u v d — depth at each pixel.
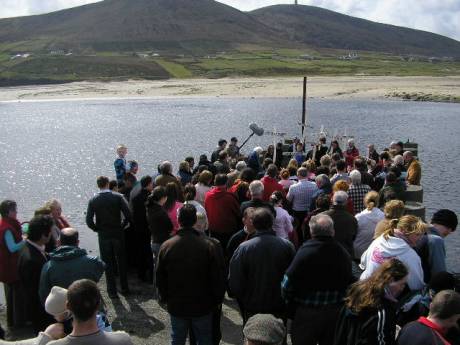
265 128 47.06
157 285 6.06
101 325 5.50
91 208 8.71
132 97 91.56
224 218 8.49
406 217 5.73
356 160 11.98
